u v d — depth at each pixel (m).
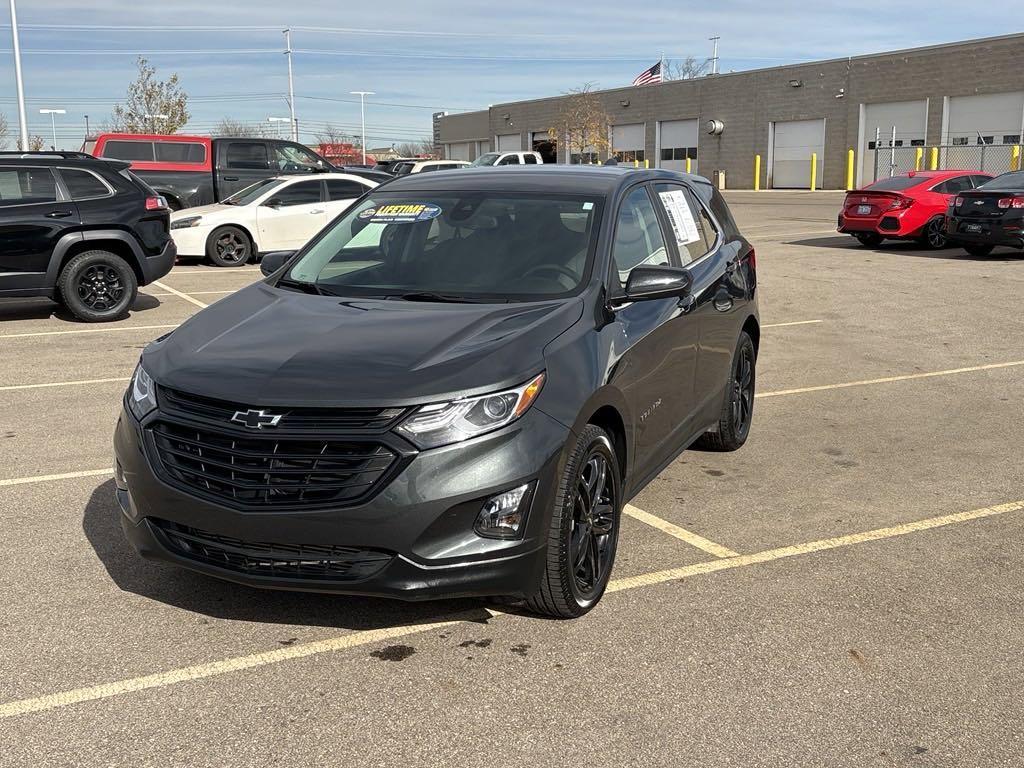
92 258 11.09
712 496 5.43
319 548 3.47
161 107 47.47
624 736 3.12
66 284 10.99
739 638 3.78
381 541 3.40
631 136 55.66
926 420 7.07
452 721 3.21
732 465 6.00
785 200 38.22
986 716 3.25
